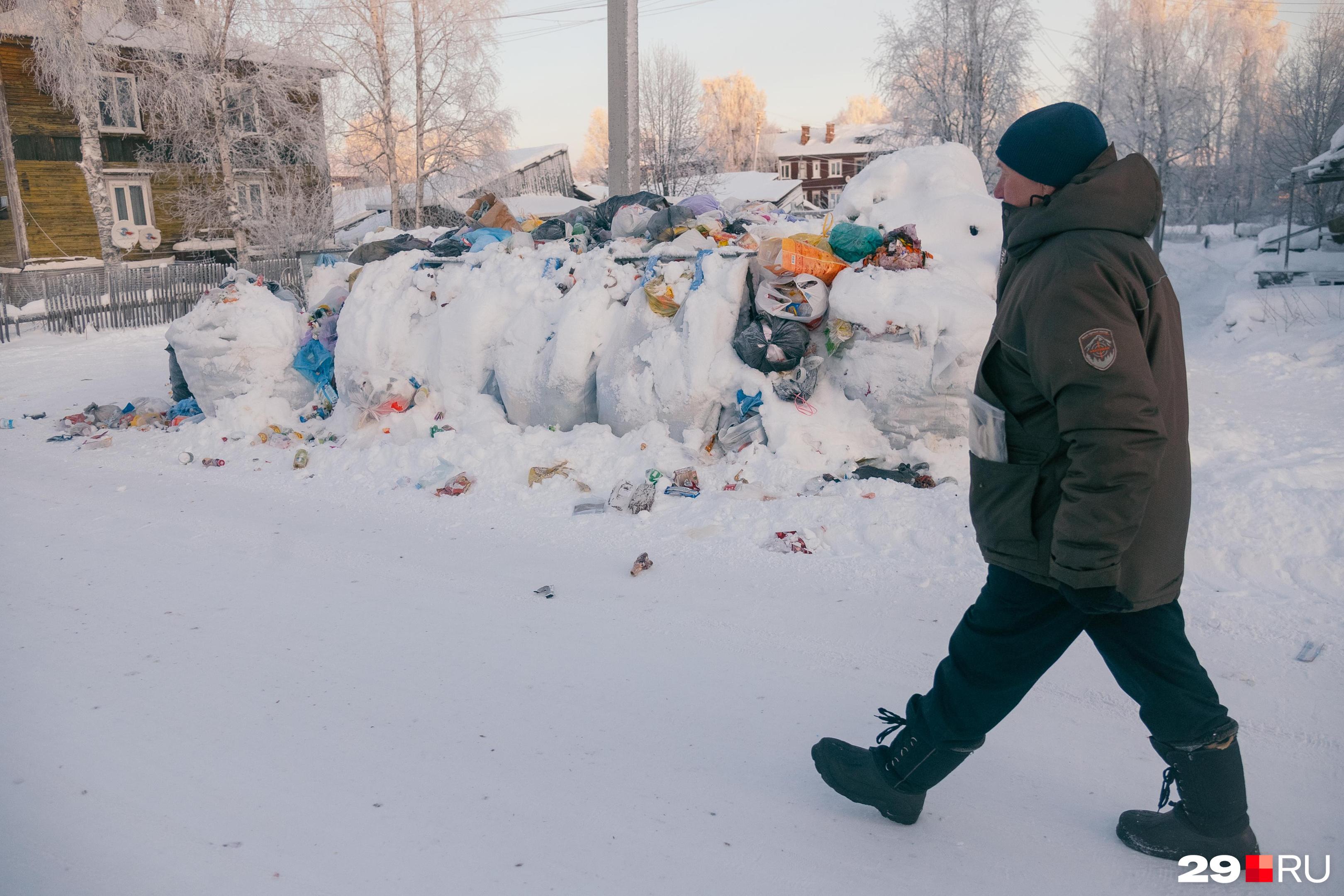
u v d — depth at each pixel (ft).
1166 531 6.25
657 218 25.22
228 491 19.93
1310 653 10.44
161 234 91.61
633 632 12.14
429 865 7.49
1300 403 23.62
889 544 14.67
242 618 13.05
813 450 17.89
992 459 6.55
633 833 7.87
